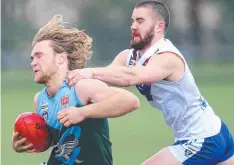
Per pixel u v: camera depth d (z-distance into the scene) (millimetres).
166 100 16906
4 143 33594
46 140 14734
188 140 17031
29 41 119188
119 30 116250
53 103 14625
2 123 42812
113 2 122688
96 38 115438
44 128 14703
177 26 129250
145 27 16875
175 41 125125
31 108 52719
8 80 86875
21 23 121688
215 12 133250
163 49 16656
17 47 117000
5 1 120938
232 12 131625
